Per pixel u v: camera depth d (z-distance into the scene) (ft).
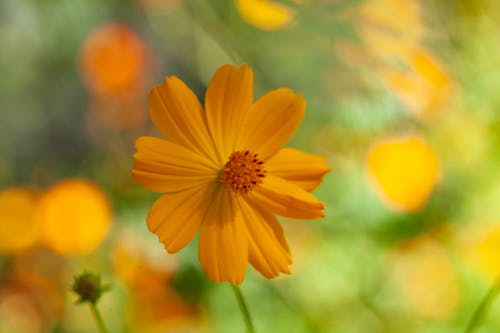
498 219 1.79
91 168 2.26
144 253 1.73
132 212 1.90
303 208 1.13
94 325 1.75
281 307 1.78
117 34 2.09
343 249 1.82
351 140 1.80
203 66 2.10
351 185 1.82
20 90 2.71
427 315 1.74
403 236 1.79
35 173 2.36
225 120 1.13
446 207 1.81
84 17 2.35
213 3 1.78
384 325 1.74
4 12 2.58
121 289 1.74
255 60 1.76
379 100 1.67
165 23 2.19
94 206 1.74
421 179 1.65
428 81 1.61
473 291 1.73
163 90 1.11
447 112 1.75
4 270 1.89
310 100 1.72
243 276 1.12
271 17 1.52
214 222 1.13
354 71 1.57
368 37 1.50
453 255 1.76
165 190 1.10
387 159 1.66
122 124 2.26
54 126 2.73
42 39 2.52
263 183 1.15
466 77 1.72
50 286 1.79
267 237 1.15
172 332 1.73
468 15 1.71
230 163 1.13
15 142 2.71
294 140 1.85
